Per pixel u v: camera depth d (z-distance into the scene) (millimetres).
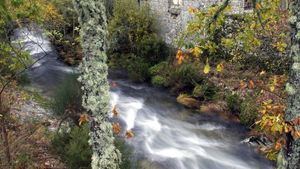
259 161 9969
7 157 7234
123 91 15055
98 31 4703
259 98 11234
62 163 8148
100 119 4930
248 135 11164
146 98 14352
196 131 11719
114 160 5102
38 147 8594
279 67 12023
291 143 3793
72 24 18500
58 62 16859
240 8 14156
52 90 13383
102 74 4824
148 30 17312
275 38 10898
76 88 9922
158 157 10023
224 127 11812
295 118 3666
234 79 13086
